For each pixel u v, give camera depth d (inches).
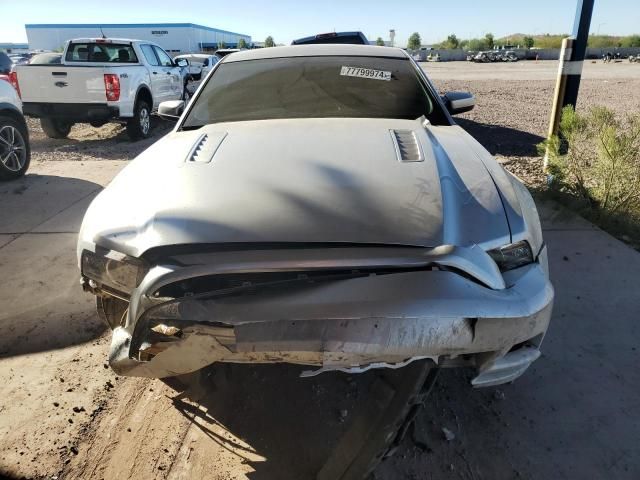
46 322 127.6
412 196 82.7
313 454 87.6
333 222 76.6
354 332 68.6
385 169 90.4
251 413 97.1
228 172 90.7
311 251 72.4
